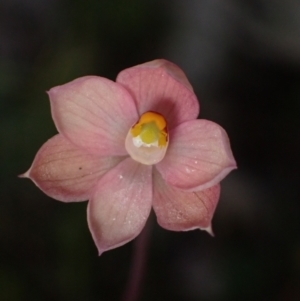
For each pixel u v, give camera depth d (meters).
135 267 0.15
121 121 0.14
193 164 0.14
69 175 0.14
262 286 0.17
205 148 0.14
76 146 0.14
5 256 0.17
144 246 0.15
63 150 0.14
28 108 0.17
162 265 0.17
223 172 0.13
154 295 0.17
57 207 0.17
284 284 0.17
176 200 0.14
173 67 0.13
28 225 0.17
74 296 0.17
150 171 0.14
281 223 0.17
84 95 0.14
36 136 0.17
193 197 0.14
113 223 0.14
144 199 0.14
